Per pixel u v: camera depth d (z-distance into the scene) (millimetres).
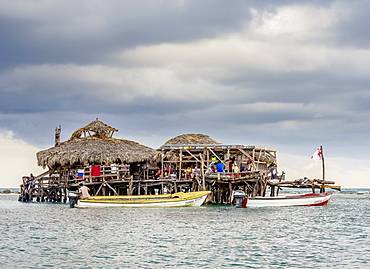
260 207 47062
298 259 22641
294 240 27469
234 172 48000
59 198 60625
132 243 26438
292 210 45094
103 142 55031
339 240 27547
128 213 41438
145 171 54625
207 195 49406
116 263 21844
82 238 28094
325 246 25703
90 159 51125
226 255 23438
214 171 50656
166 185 51031
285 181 52938
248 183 49406
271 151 54656
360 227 32906
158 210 44000
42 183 62000
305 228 32250
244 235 29094
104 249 24828
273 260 22438
